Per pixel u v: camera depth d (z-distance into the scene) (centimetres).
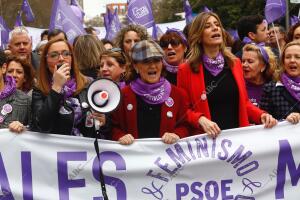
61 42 457
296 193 476
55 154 452
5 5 2711
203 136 465
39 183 452
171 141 457
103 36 1303
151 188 461
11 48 668
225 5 2691
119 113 465
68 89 454
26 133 448
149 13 841
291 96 507
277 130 475
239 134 471
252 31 723
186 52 591
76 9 956
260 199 474
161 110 460
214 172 467
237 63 488
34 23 2788
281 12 794
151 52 450
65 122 438
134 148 459
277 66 570
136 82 464
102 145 455
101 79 414
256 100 566
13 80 468
